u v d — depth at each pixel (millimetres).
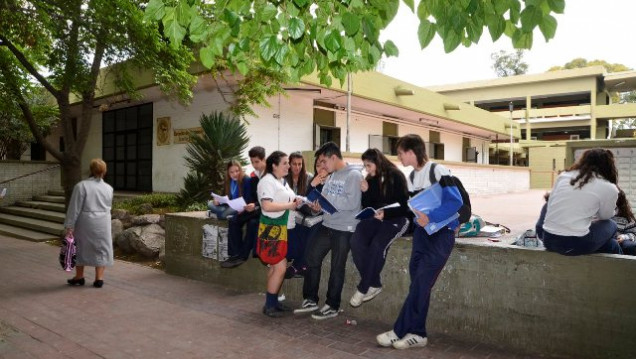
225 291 5922
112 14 8672
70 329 4516
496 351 3871
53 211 13070
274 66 3309
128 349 4012
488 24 3031
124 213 9703
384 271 4629
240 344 4102
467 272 4133
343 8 3223
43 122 15828
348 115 12555
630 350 3389
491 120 24266
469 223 5742
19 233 11180
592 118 38594
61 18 8852
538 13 2760
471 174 19719
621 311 3420
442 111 18875
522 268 3846
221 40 3260
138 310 5121
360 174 4461
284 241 4652
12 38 10148
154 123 14430
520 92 42031
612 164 3600
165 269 7051
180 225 6762
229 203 5332
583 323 3580
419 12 3107
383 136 17609
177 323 4676
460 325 4180
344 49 3264
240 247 5680
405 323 3930
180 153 13445
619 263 3422
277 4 3277
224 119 10414
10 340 4230
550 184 34781
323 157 4500
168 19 3148
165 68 9469
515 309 3891
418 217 3715
